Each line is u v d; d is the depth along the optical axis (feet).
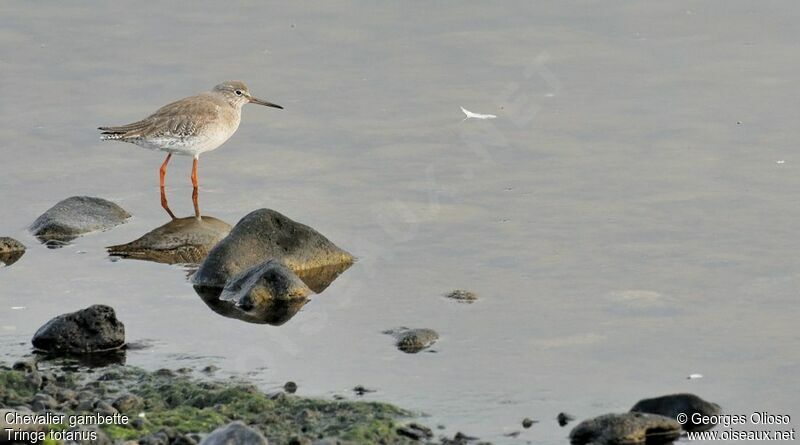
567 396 36.96
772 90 66.59
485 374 38.63
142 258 50.19
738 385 37.60
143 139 58.08
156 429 33.22
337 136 63.46
